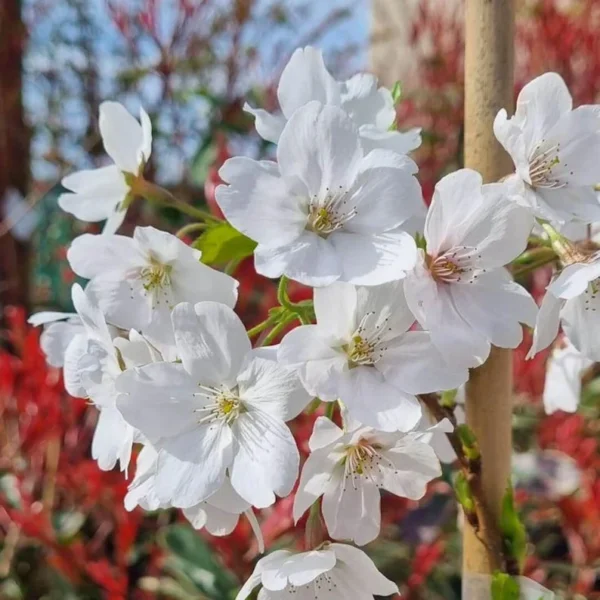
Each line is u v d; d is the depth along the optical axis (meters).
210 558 0.39
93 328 0.18
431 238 0.16
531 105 0.17
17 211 0.67
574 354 0.23
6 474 0.44
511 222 0.16
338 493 0.17
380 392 0.16
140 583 0.42
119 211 0.23
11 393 0.44
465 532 0.18
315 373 0.16
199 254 0.18
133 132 0.23
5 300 0.65
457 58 0.73
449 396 0.19
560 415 0.46
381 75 0.85
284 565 0.17
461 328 0.16
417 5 0.81
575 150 0.18
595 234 0.19
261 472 0.16
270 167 0.17
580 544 0.41
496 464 0.18
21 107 0.71
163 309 0.18
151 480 0.18
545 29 0.68
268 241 0.16
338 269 0.16
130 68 0.70
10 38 0.70
